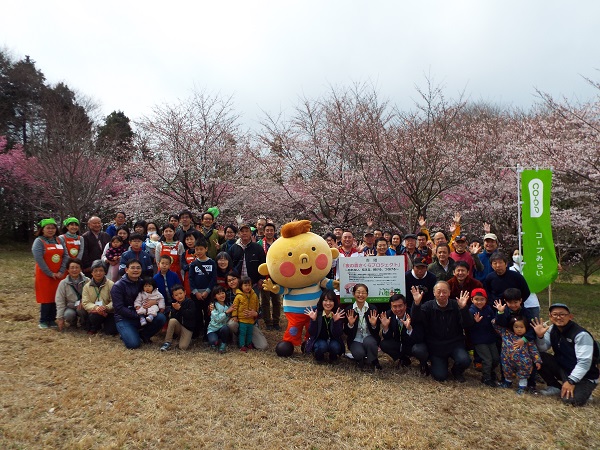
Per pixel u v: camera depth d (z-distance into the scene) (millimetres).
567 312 4691
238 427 3791
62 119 16953
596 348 4590
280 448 3488
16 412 3869
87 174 15414
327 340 5570
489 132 12930
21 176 19656
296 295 5770
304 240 5578
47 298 6562
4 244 21172
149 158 13961
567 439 3809
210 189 13391
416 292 5238
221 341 6023
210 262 6445
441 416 4152
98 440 3506
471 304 5395
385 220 12258
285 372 5137
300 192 12945
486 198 11555
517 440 3764
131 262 6070
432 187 10867
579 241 12625
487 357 5109
